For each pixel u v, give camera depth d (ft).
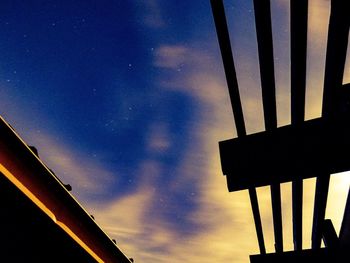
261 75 6.56
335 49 5.72
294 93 6.81
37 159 7.45
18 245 9.91
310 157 7.40
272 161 7.74
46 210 8.07
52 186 8.27
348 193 10.09
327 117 7.38
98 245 11.59
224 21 5.63
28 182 7.38
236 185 7.97
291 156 7.55
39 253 10.57
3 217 8.25
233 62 6.37
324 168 7.25
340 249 12.26
